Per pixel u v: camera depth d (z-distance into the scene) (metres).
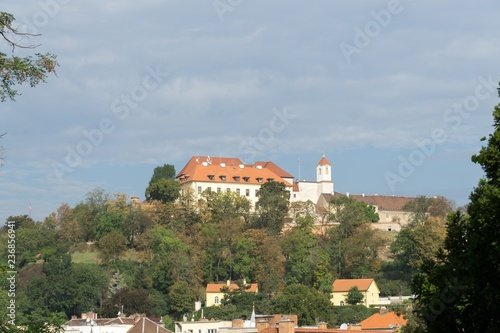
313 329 182.62
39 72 54.34
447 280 70.81
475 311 67.00
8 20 52.34
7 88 54.00
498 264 68.00
